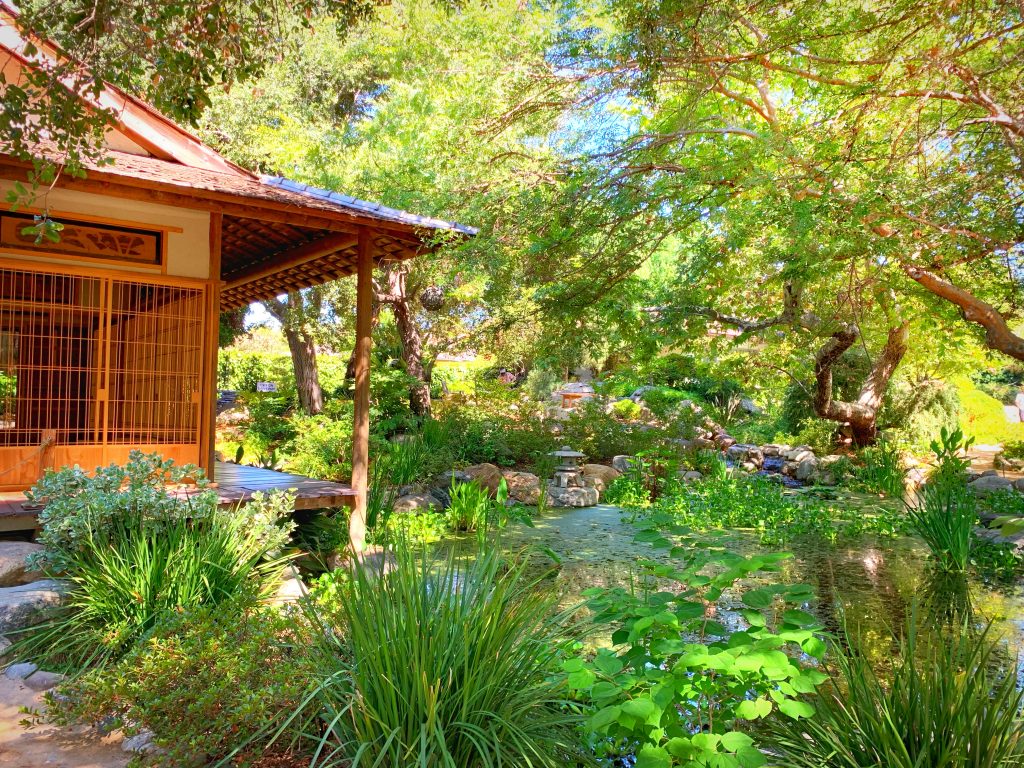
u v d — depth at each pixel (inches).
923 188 258.8
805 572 306.0
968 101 260.2
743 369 593.3
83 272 281.9
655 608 112.9
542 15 379.2
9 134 139.6
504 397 708.7
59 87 140.2
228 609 154.9
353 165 510.9
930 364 636.7
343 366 839.7
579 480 533.6
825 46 285.0
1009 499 441.4
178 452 300.5
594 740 128.0
